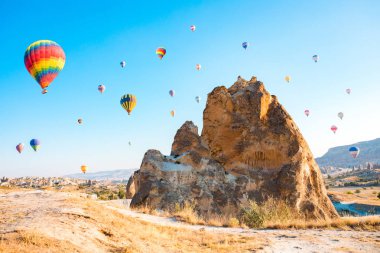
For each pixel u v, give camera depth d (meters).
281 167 34.44
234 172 35.28
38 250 9.31
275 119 37.34
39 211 13.97
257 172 34.84
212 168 35.34
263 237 16.69
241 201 32.50
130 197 53.41
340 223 20.09
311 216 31.14
